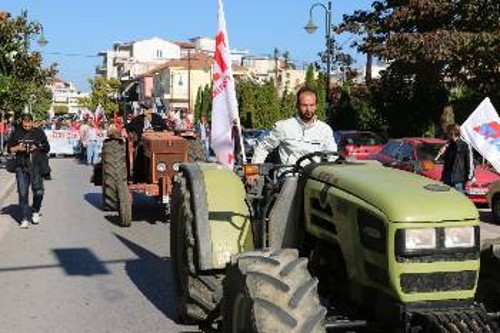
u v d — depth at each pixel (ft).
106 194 46.11
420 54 77.25
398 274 13.53
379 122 103.24
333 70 183.42
